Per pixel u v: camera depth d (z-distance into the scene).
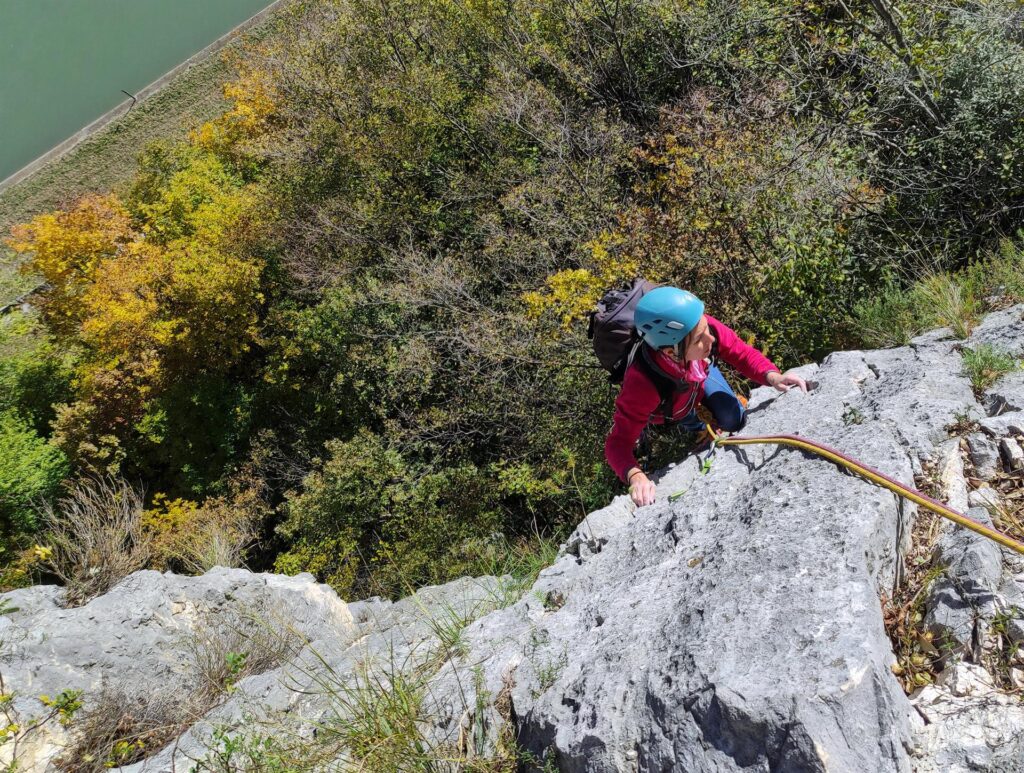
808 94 9.04
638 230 8.46
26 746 4.08
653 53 12.62
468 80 15.48
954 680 1.96
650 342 2.68
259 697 3.72
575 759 2.08
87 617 4.97
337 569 13.53
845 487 2.37
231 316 19.75
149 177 25.94
